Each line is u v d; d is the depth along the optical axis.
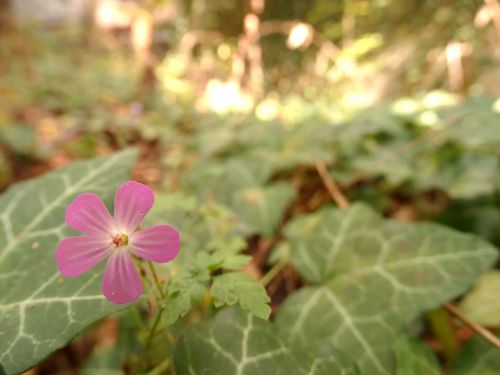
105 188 0.08
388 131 0.17
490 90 0.29
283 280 0.11
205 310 0.09
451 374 0.08
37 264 0.07
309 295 0.08
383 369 0.07
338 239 0.09
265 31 0.37
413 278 0.08
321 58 0.34
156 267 0.08
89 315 0.05
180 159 0.18
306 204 0.15
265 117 0.23
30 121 0.25
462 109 0.15
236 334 0.07
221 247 0.09
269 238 0.11
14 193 0.08
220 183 0.13
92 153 0.21
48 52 0.40
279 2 0.38
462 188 0.12
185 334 0.06
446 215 0.13
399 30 0.33
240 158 0.15
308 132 0.17
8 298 0.06
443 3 0.30
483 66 0.29
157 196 0.10
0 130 0.19
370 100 0.30
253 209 0.12
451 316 0.09
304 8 0.38
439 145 0.14
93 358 0.09
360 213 0.10
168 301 0.05
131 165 0.08
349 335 0.08
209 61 0.42
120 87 0.34
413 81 0.32
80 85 0.31
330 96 0.31
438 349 0.09
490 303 0.09
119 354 0.09
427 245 0.09
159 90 0.36
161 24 0.47
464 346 0.08
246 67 0.39
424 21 0.31
